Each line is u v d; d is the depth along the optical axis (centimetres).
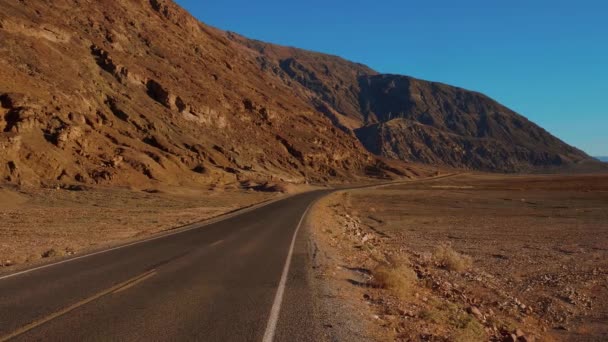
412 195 6969
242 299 875
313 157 11325
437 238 2481
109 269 1181
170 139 7062
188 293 919
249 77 13475
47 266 1223
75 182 4522
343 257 1528
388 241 2388
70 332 663
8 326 688
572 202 5169
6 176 3956
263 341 638
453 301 1088
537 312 1141
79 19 8188
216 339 643
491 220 3438
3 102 4541
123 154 5544
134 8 10500
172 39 10838
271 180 7944
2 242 1772
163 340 636
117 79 7456
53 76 5844
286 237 1986
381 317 793
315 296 910
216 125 8975
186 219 3088
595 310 1148
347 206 4909
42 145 4544
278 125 11631
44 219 2666
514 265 1692
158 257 1396
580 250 2000
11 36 5891
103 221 2759
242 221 2798
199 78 9988
